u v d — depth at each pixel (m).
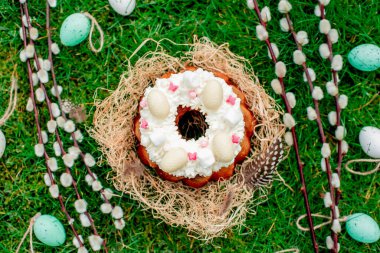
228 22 1.23
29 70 1.17
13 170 1.25
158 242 1.24
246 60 1.17
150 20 1.23
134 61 1.23
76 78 1.24
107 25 1.23
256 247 1.24
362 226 1.14
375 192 1.22
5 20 1.23
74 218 1.24
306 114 1.21
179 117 1.12
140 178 1.18
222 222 1.18
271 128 1.15
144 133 1.10
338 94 1.20
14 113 1.24
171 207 1.17
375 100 1.22
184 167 1.09
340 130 1.13
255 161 1.14
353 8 1.21
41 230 1.16
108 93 1.24
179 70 1.18
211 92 1.05
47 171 1.23
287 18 1.14
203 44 1.17
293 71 1.21
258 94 1.14
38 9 1.23
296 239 1.23
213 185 1.17
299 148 1.22
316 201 1.22
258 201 1.23
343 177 1.22
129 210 1.23
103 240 1.19
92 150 1.23
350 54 1.15
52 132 1.18
